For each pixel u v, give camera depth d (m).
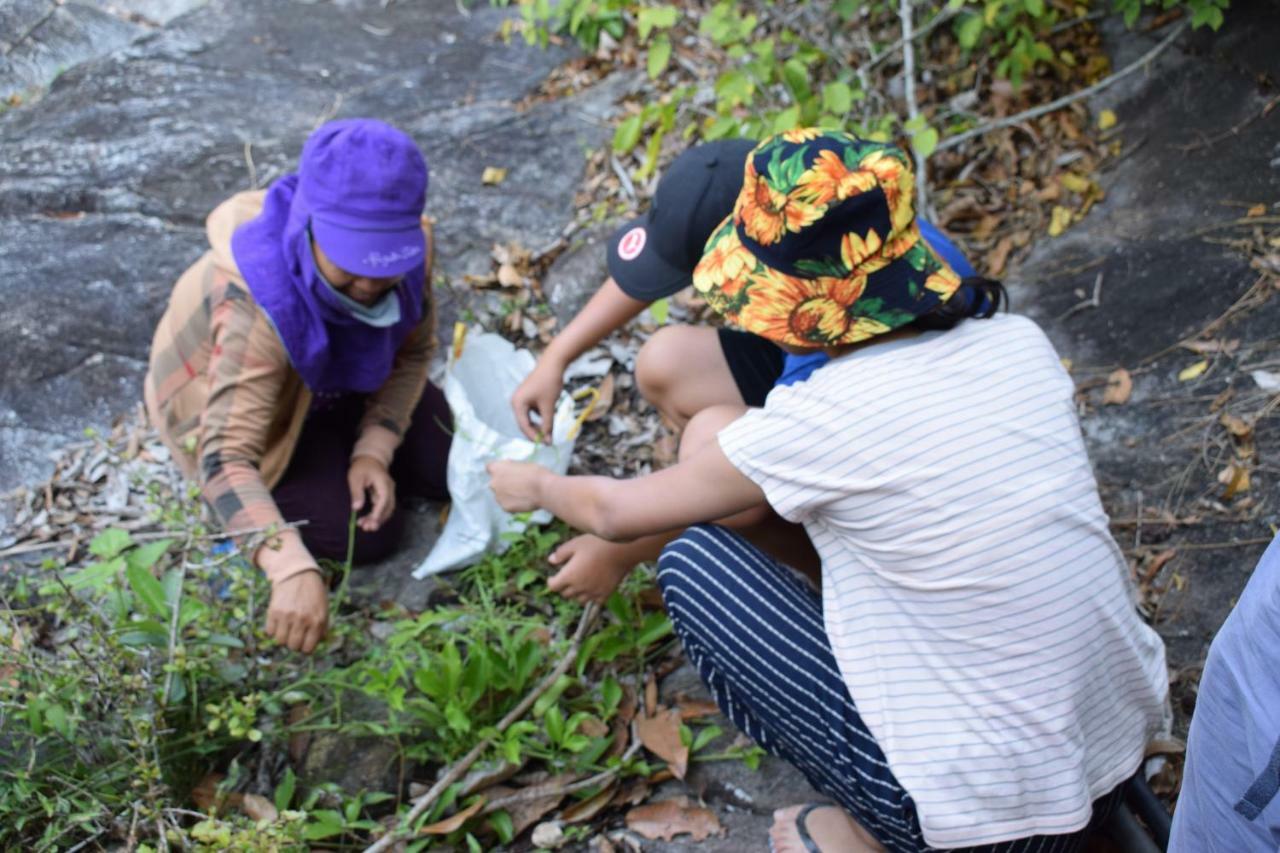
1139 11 3.41
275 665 2.37
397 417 2.74
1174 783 2.09
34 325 3.28
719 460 1.77
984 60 3.76
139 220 3.66
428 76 4.30
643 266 2.23
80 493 2.94
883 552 1.69
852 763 1.78
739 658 1.90
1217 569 2.44
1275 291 2.88
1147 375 2.87
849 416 1.66
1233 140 3.26
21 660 1.99
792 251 1.66
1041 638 1.65
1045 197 3.40
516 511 2.13
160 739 2.09
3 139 4.01
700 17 4.25
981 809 1.68
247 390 2.38
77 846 1.95
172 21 4.65
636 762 2.21
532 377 2.51
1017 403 1.68
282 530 2.19
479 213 3.65
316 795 2.12
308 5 4.75
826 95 3.12
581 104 4.04
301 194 2.30
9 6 4.53
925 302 1.68
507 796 2.15
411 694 2.35
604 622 2.47
